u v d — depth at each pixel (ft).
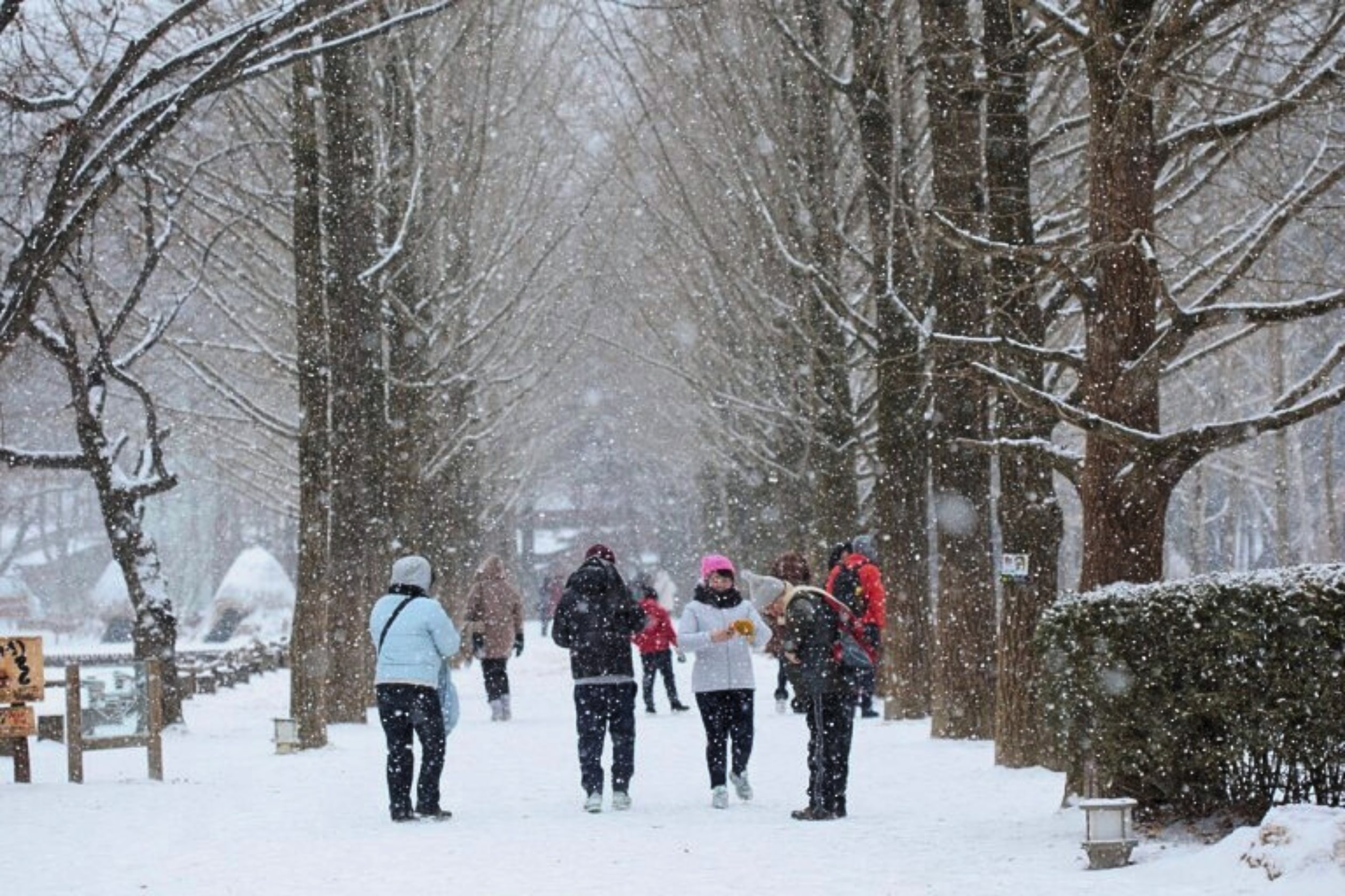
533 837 53.31
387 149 134.31
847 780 65.16
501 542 319.68
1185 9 52.95
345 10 76.28
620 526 492.95
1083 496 57.47
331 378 116.67
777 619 73.05
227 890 43.65
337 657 116.26
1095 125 57.88
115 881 46.06
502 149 168.14
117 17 83.92
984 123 87.92
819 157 117.80
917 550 107.45
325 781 74.90
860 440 130.31
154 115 77.25
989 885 40.11
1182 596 44.68
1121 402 56.39
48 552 463.83
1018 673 72.28
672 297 188.44
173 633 110.32
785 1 118.52
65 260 109.50
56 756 94.43
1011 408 74.23
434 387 146.20
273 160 138.00
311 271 98.68
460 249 155.53
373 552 135.95
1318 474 262.47
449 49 144.87
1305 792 42.34
